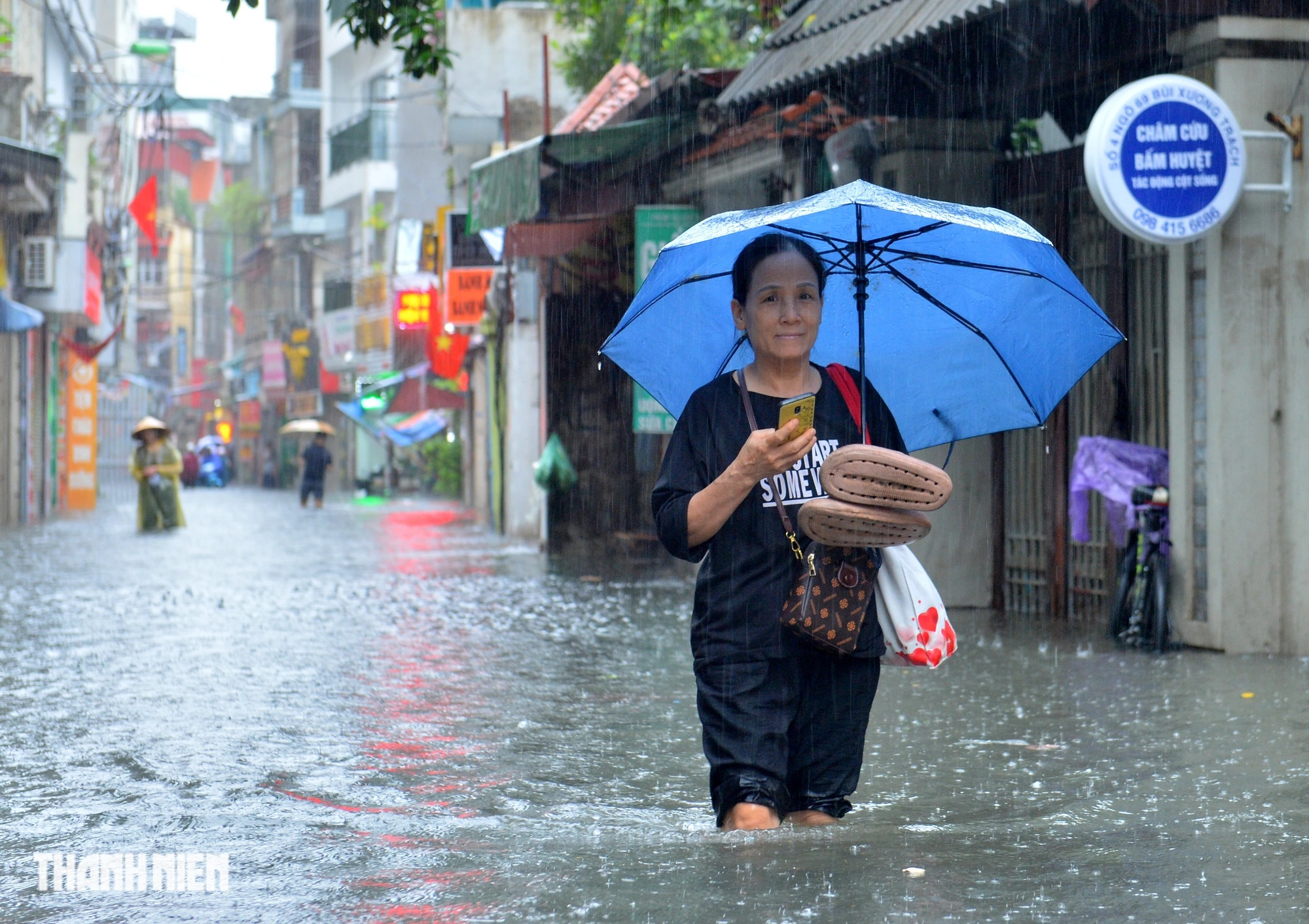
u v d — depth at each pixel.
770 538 5.69
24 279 40.62
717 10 26.84
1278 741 8.58
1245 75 12.88
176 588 20.67
